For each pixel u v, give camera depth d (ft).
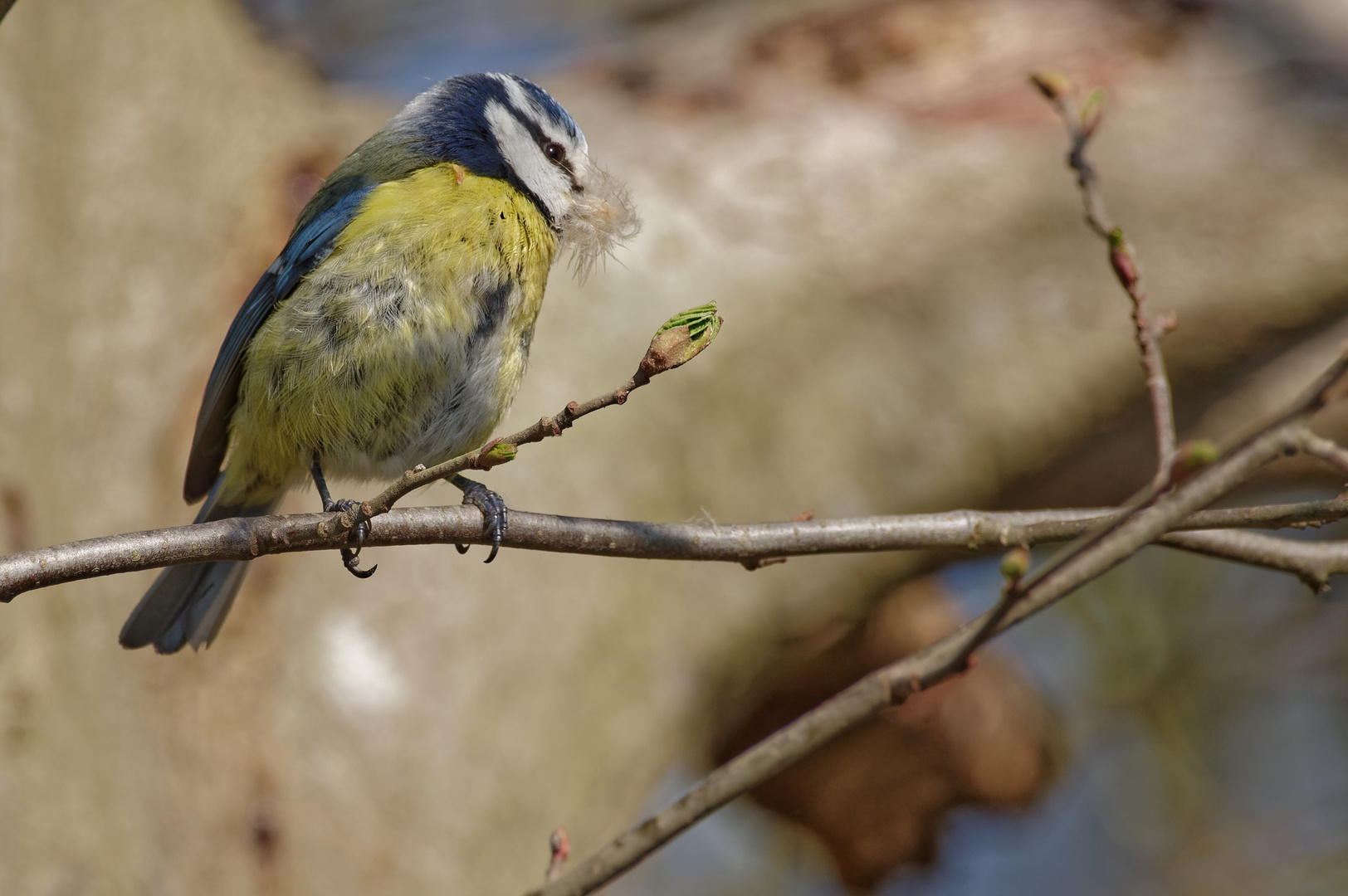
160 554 15.92
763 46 38.65
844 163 35.81
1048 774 35.06
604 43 45.09
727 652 32.68
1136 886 40.98
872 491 34.12
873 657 36.06
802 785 33.53
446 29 47.19
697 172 35.27
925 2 39.37
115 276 29.25
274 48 38.32
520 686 28.89
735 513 32.53
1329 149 35.73
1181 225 35.78
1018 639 42.70
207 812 25.91
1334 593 43.21
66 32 30.22
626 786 30.12
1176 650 41.86
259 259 31.04
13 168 26.43
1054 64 37.83
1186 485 14.12
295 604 28.25
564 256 29.55
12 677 22.00
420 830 27.07
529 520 17.95
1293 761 43.21
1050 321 35.37
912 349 34.83
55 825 21.74
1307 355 37.47
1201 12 38.60
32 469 23.76
